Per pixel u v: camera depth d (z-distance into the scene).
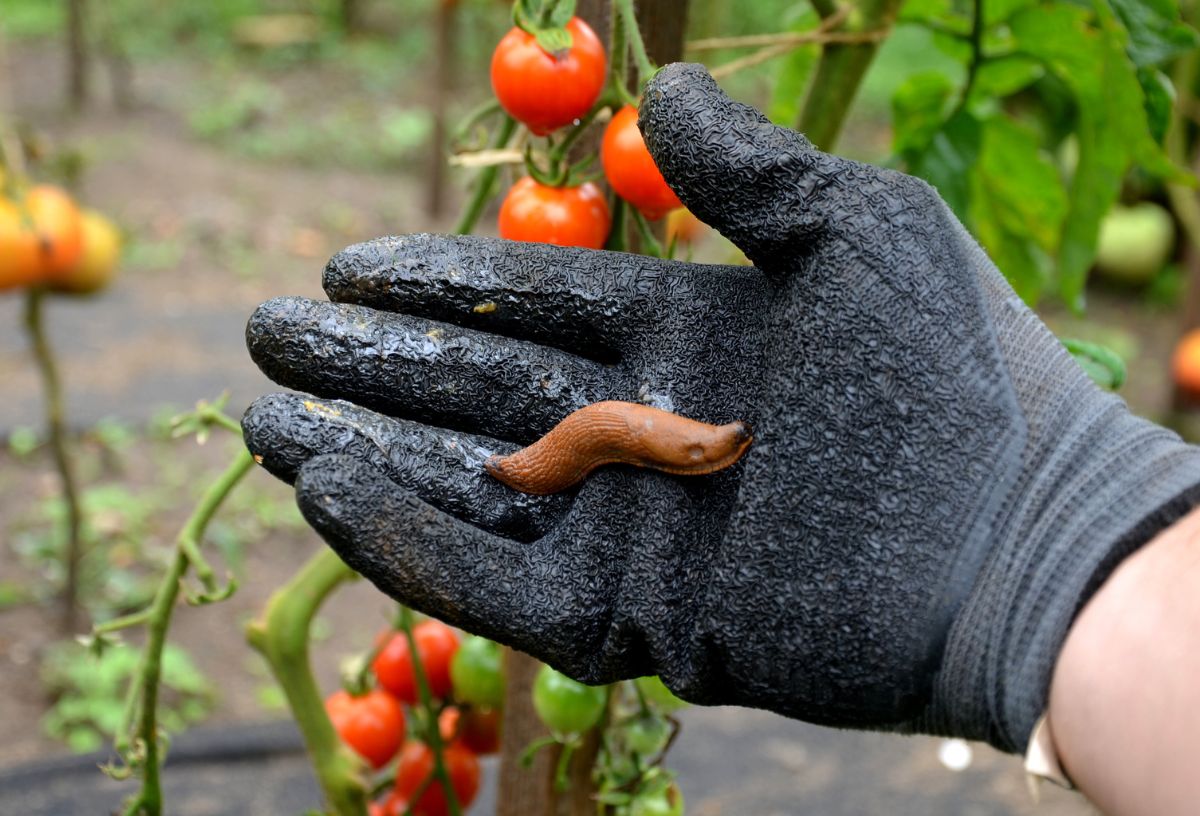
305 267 2.54
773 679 0.52
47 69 3.86
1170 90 0.66
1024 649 0.49
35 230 1.13
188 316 2.23
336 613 1.46
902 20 0.73
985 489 0.50
